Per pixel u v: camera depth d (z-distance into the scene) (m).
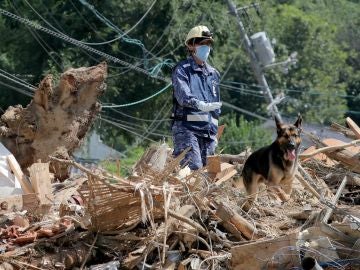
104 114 39.00
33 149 14.59
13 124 14.71
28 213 12.11
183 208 11.13
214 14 40.62
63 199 12.72
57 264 10.62
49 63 37.56
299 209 12.94
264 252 10.48
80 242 11.05
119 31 34.69
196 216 11.41
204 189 11.52
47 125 14.61
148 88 39.66
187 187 11.42
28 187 12.91
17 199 12.20
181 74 14.37
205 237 11.24
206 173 13.56
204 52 14.45
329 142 16.12
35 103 14.71
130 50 39.28
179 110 14.45
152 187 10.89
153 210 11.05
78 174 14.86
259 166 14.15
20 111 14.87
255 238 11.39
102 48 39.00
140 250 10.84
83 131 15.00
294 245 10.48
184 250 11.02
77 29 39.12
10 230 11.32
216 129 14.70
